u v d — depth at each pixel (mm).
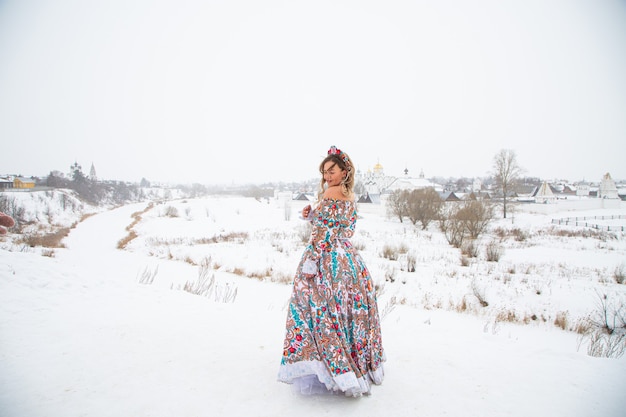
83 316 3635
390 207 45938
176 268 15594
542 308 11438
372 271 15812
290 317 2357
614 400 2273
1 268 5496
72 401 2096
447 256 21031
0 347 2711
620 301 11547
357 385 2168
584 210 65188
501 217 53594
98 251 21812
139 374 2461
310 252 2428
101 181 101125
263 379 2479
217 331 3391
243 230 33125
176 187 180250
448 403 2229
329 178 2479
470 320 10305
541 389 2416
